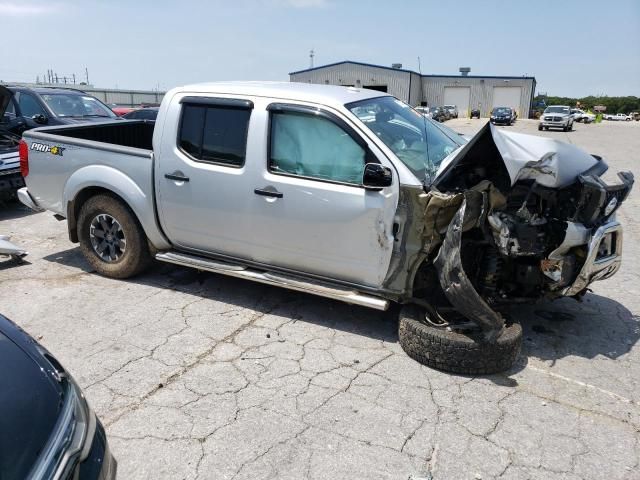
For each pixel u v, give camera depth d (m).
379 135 3.77
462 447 2.91
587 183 3.57
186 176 4.40
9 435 1.81
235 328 4.21
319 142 3.91
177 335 4.10
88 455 1.95
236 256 4.46
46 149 5.17
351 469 2.74
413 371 3.64
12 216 7.85
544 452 2.88
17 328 2.42
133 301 4.70
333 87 4.50
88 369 3.63
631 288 5.17
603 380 3.58
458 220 3.31
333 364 3.71
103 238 5.12
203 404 3.26
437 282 3.78
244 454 2.84
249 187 4.13
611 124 48.78
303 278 4.21
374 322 4.34
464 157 3.62
